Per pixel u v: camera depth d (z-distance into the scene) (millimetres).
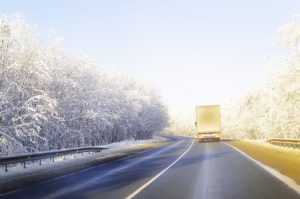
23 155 19812
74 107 40344
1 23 28656
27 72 30547
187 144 47375
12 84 28141
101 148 36312
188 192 10656
